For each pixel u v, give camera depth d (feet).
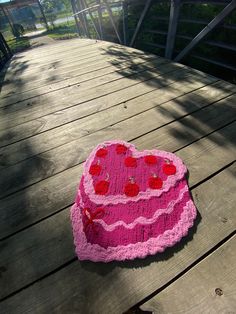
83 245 3.91
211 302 3.18
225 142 5.60
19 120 7.69
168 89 7.99
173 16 10.40
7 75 12.32
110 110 7.35
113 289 3.41
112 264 3.67
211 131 5.96
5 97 9.52
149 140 5.95
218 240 3.82
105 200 4.53
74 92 8.86
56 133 6.74
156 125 6.40
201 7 12.81
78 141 6.28
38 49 18.01
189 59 12.72
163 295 3.29
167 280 3.43
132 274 3.54
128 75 9.46
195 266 3.55
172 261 3.63
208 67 12.14
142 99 7.64
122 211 4.32
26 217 4.56
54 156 5.91
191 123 6.31
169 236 3.90
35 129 7.07
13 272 3.75
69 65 11.89
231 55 11.52
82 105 7.88
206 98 7.22
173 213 4.22
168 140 5.86
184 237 3.89
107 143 5.96
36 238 4.17
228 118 6.29
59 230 4.25
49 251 3.96
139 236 3.93
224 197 4.43
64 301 3.36
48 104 8.34
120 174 5.04
